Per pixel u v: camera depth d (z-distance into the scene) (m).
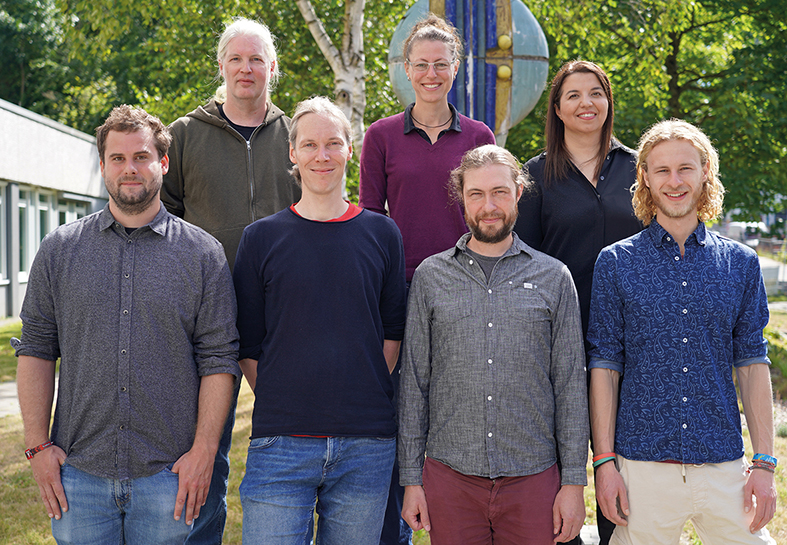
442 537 2.41
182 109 11.06
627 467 2.39
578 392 2.40
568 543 2.96
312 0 10.79
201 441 2.29
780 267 22.95
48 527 3.86
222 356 2.33
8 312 14.18
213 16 10.09
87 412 2.20
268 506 2.27
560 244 2.91
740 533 2.33
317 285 2.33
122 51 17.12
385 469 2.39
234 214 3.08
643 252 2.45
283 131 3.19
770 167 12.23
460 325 2.40
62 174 16.25
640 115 11.57
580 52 10.68
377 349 2.39
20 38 24.31
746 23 12.99
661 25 9.84
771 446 2.36
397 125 3.13
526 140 11.90
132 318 2.21
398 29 4.36
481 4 4.14
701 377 2.34
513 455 2.36
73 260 2.24
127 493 2.21
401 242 2.54
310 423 2.28
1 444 5.38
